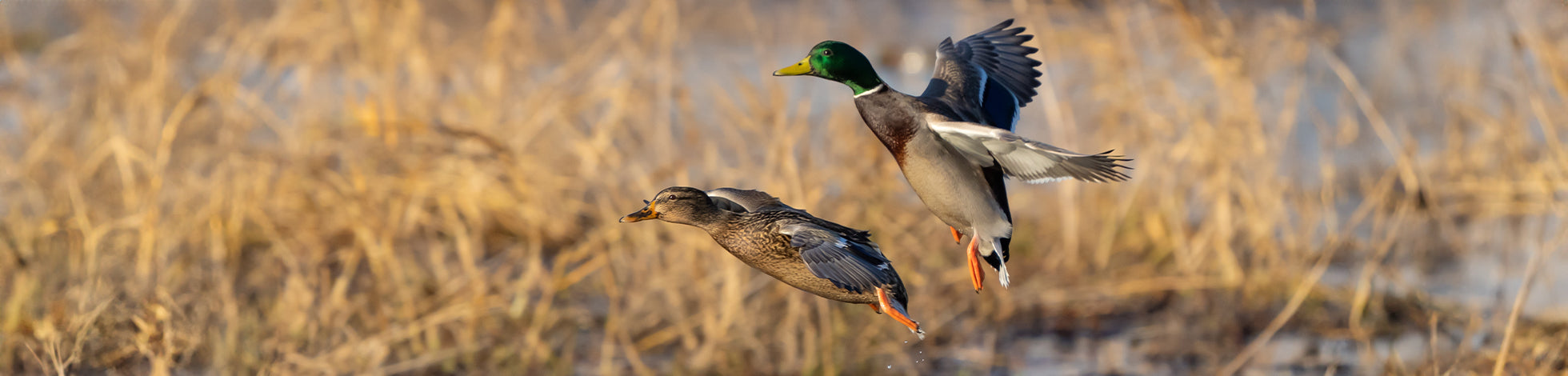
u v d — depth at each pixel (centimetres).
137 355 1003
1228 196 1359
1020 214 1541
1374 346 1188
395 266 1191
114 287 1054
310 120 1418
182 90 1519
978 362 1163
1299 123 1684
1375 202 1423
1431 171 1597
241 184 1278
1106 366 1159
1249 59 1413
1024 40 785
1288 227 1373
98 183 1353
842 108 1461
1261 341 1143
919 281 1252
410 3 1508
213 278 1140
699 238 1169
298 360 1000
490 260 1322
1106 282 1339
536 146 1416
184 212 1241
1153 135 1438
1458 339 1166
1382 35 2094
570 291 1286
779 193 1261
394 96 1440
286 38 1527
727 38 2247
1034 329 1259
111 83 1491
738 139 1377
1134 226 1476
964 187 688
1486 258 1416
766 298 1162
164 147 1240
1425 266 1395
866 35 2677
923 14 2944
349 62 1483
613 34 1543
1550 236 1404
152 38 1553
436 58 1520
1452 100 1627
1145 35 1484
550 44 1702
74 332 996
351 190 1292
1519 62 1384
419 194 1300
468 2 1647
